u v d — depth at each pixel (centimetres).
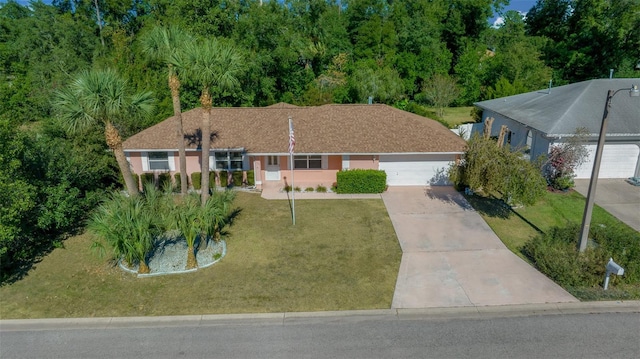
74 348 1063
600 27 4844
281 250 1567
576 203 1906
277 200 2080
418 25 5044
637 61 4831
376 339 1073
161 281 1368
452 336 1079
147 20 4897
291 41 4166
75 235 1731
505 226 1731
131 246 1345
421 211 1911
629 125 2075
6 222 1298
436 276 1368
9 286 1354
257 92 3897
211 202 1536
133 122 2366
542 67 4697
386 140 2186
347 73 4659
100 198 1955
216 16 3688
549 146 2094
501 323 1127
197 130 2270
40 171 1677
